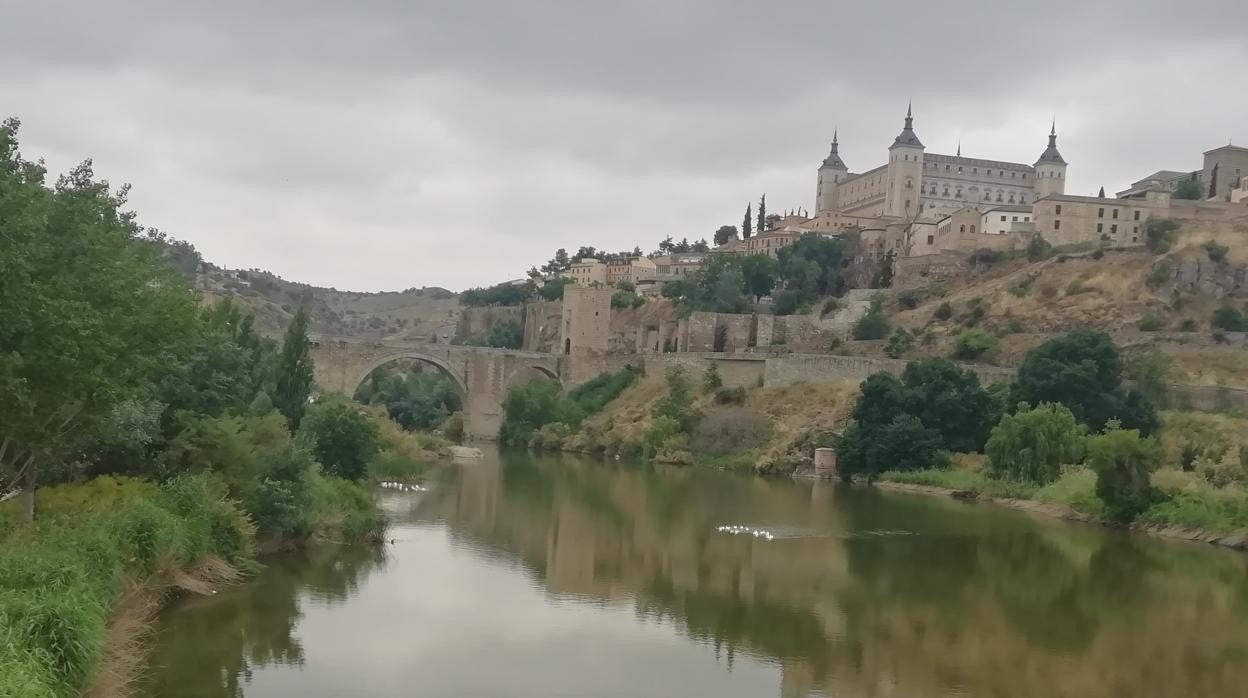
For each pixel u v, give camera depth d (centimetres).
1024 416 9731
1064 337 11212
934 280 18988
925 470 10619
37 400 3609
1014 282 17125
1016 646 4169
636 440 13900
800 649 3997
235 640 3734
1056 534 7412
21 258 3247
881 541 6744
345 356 15588
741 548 6238
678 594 4891
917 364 11612
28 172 3803
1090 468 9025
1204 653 4172
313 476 5922
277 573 4822
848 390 12888
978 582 5456
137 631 3600
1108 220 19225
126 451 4919
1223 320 14438
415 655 3681
